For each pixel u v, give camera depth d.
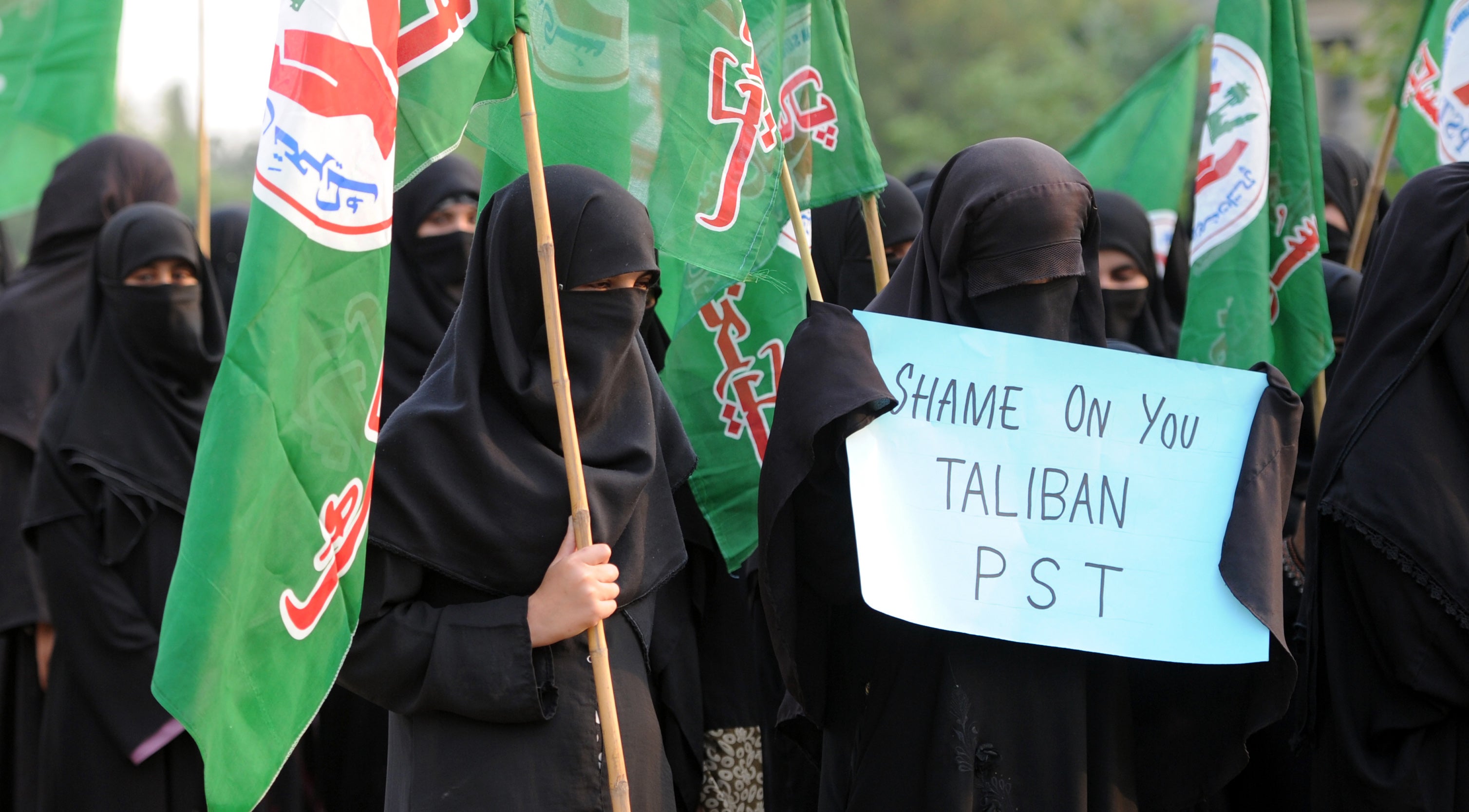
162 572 7.16
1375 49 15.88
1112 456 4.68
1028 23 41.72
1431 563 5.20
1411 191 5.61
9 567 7.79
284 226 3.86
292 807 7.14
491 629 4.22
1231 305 6.81
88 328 7.54
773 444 4.45
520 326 4.55
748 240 5.12
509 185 4.68
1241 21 6.94
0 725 7.84
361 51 4.05
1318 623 5.65
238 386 3.77
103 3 9.62
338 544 3.96
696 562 5.87
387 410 7.21
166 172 9.80
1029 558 4.54
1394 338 5.47
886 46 41.75
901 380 4.60
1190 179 16.03
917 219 7.83
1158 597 4.58
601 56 5.03
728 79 5.15
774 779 6.53
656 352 6.86
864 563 4.34
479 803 4.20
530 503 4.36
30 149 10.83
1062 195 4.66
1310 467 6.84
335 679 3.99
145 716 6.96
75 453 7.14
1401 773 5.32
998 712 4.57
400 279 7.53
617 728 4.20
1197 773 4.88
